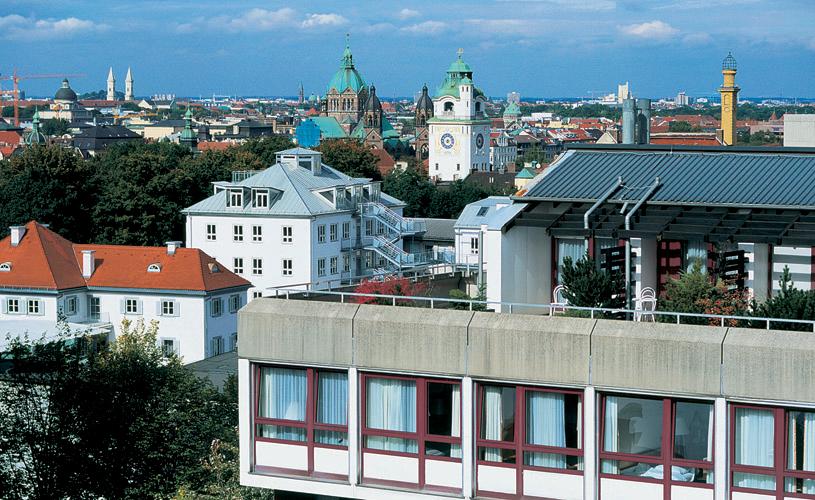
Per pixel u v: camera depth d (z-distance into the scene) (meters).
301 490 37.31
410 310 36.12
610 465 34.00
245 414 37.78
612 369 33.47
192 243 168.00
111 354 82.00
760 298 43.25
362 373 36.44
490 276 46.44
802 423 32.22
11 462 68.81
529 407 34.69
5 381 70.94
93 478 70.44
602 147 50.62
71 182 184.38
